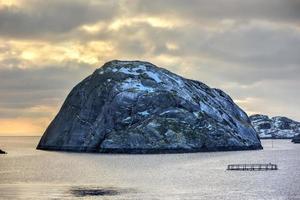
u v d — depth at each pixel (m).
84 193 140.62
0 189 149.88
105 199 129.62
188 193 140.12
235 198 130.12
